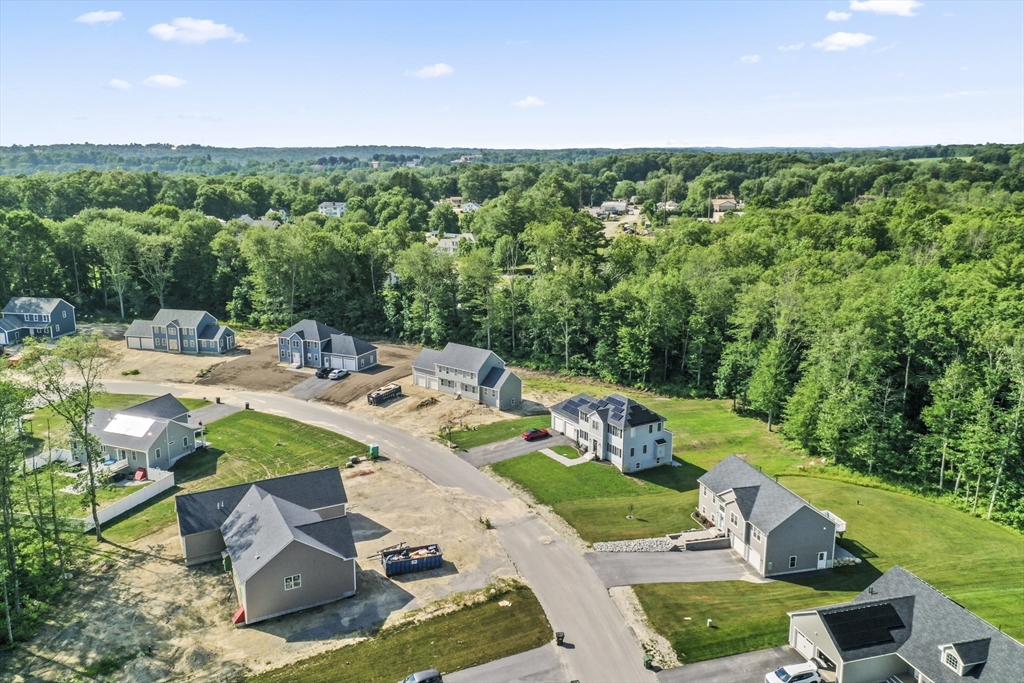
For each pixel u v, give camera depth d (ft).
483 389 275.18
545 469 216.13
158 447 210.18
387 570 155.94
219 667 125.49
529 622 139.85
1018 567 165.48
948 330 216.13
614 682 122.52
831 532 161.48
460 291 358.43
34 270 381.40
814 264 340.39
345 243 394.11
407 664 126.82
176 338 339.98
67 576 152.35
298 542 141.08
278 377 306.96
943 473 206.18
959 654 114.83
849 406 217.97
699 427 258.16
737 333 287.28
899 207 482.69
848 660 120.57
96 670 124.06
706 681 123.24
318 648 131.23
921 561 167.43
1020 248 326.24
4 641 131.44
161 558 162.09
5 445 144.87
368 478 207.51
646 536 176.04
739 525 168.25
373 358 328.49
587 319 321.52
